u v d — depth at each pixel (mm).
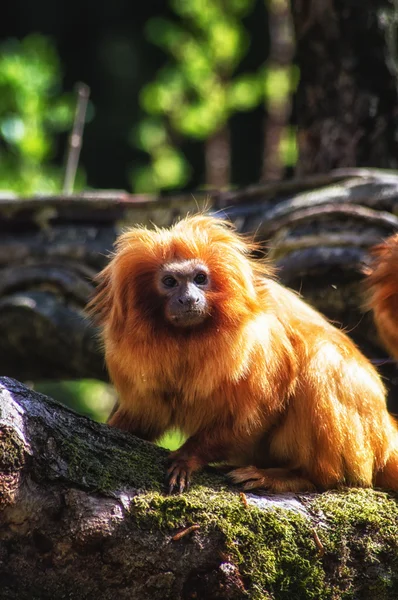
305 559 5141
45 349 9445
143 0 24250
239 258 5836
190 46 16438
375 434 5930
